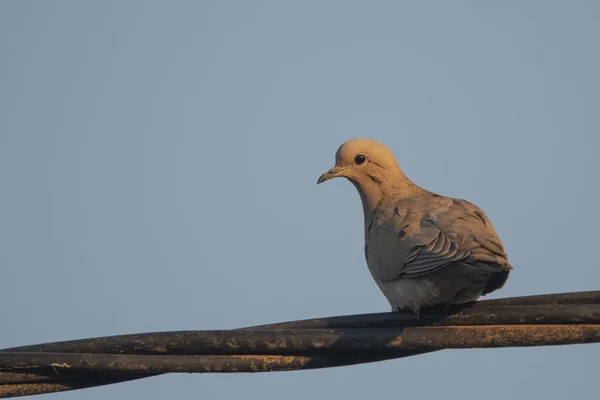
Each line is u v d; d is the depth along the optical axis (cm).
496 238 1184
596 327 1028
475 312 1062
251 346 1035
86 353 1026
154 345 1036
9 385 1036
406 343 1049
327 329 1048
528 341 1048
